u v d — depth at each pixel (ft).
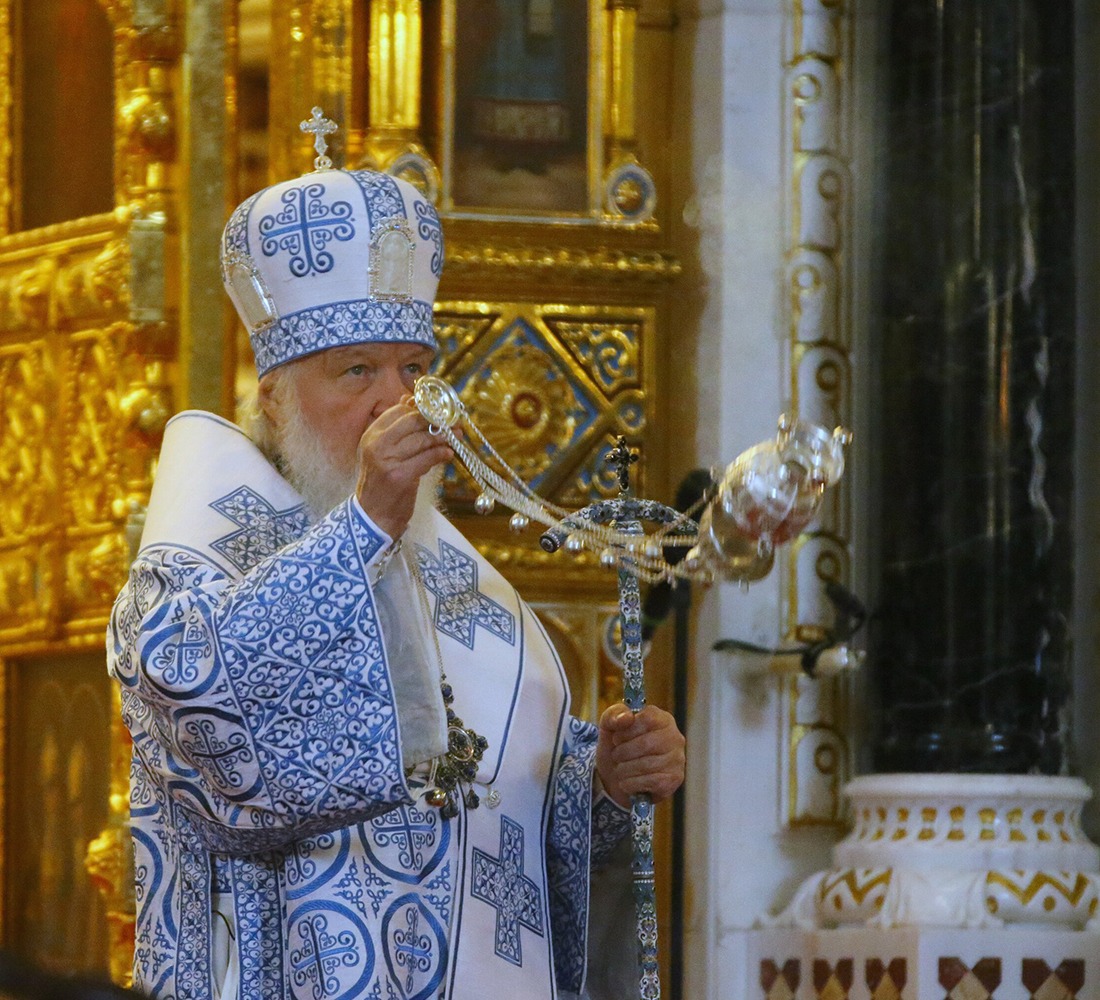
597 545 24.22
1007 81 41.22
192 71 43.75
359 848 23.56
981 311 40.83
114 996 12.88
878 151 42.73
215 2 43.83
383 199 25.75
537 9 44.06
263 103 43.96
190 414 25.62
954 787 39.50
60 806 45.39
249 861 23.47
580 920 25.81
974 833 39.29
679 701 39.45
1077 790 39.75
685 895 42.19
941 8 41.57
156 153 43.98
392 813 23.91
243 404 27.25
